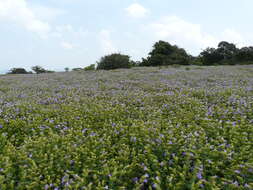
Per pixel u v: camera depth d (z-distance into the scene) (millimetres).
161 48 45125
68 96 8234
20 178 2625
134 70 23734
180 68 25516
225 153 2953
